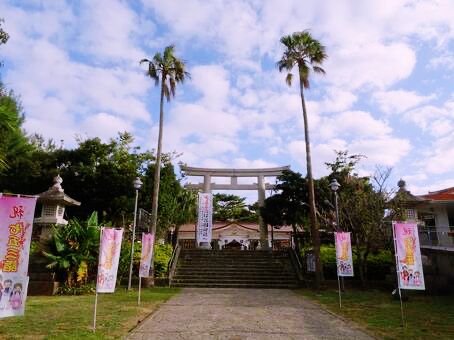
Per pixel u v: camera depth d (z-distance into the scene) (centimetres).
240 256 2361
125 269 1820
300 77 1975
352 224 1816
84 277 1484
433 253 1741
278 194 2580
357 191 1961
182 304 1181
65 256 1446
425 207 2375
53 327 765
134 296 1384
